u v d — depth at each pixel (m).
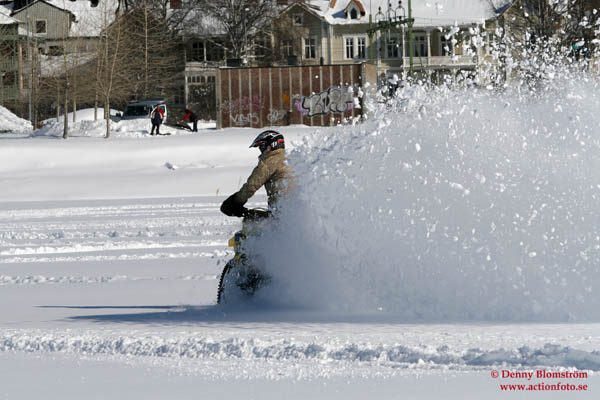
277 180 23.47
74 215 66.31
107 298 27.20
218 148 117.38
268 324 18.53
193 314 21.73
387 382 11.99
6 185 97.69
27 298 27.81
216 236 48.62
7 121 194.00
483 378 11.92
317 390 11.70
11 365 14.52
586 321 17.67
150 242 46.28
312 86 153.50
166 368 13.75
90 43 174.38
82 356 15.28
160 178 98.69
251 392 11.77
